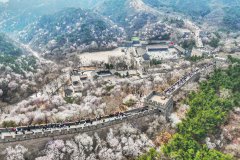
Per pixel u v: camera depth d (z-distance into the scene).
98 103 194.38
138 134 153.88
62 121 158.00
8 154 123.25
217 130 161.88
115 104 186.38
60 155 130.38
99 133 145.50
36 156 129.00
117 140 144.75
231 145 155.50
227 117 173.12
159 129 158.75
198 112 166.00
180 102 186.00
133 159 140.38
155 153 133.25
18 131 134.00
